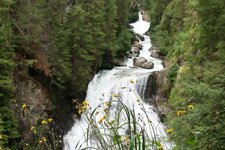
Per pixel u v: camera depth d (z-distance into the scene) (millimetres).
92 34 28969
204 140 7125
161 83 27078
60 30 22953
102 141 4031
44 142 5367
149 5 66250
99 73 32406
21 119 17812
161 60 38719
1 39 16094
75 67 24672
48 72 22719
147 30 55656
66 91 24641
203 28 15273
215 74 10906
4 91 15586
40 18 21922
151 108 25641
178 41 32562
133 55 40906
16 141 16156
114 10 36469
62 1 24016
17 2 21234
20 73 20656
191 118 7977
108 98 27938
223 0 14672
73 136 22516
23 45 21781
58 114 22906
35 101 20406
